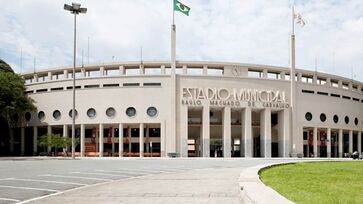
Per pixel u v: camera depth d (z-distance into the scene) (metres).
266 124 61.81
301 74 67.50
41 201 11.20
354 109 73.81
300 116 65.06
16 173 21.19
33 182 16.48
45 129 70.94
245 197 10.23
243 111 62.16
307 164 30.41
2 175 19.88
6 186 15.02
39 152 67.94
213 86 60.91
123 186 14.81
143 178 18.41
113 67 63.72
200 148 64.75
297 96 65.19
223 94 60.97
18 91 61.38
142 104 60.53
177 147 59.34
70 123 62.56
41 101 65.75
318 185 13.70
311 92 67.06
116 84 61.53
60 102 63.78
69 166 27.92
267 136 61.62
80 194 12.55
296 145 63.69
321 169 23.36
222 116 63.16
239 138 69.62
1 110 60.41
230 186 14.45
